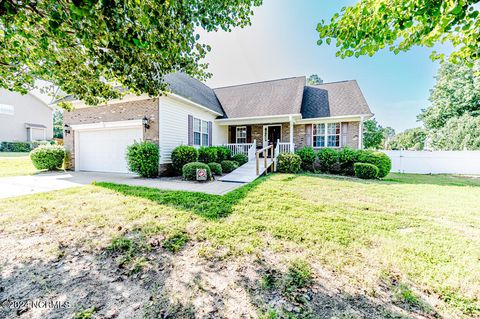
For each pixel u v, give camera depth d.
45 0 2.11
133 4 2.21
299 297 1.85
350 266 2.32
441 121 21.95
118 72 3.21
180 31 2.88
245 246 2.73
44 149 10.14
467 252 2.62
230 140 14.93
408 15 2.03
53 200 4.64
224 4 3.11
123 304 1.75
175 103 9.74
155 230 3.15
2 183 6.81
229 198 4.96
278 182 7.38
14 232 3.06
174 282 2.05
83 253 2.54
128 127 9.54
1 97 23.70
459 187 7.14
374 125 23.16
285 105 12.61
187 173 8.01
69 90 3.91
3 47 2.89
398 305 1.77
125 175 9.13
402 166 13.75
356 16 2.43
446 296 1.88
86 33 2.34
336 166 11.08
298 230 3.21
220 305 1.75
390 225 3.48
